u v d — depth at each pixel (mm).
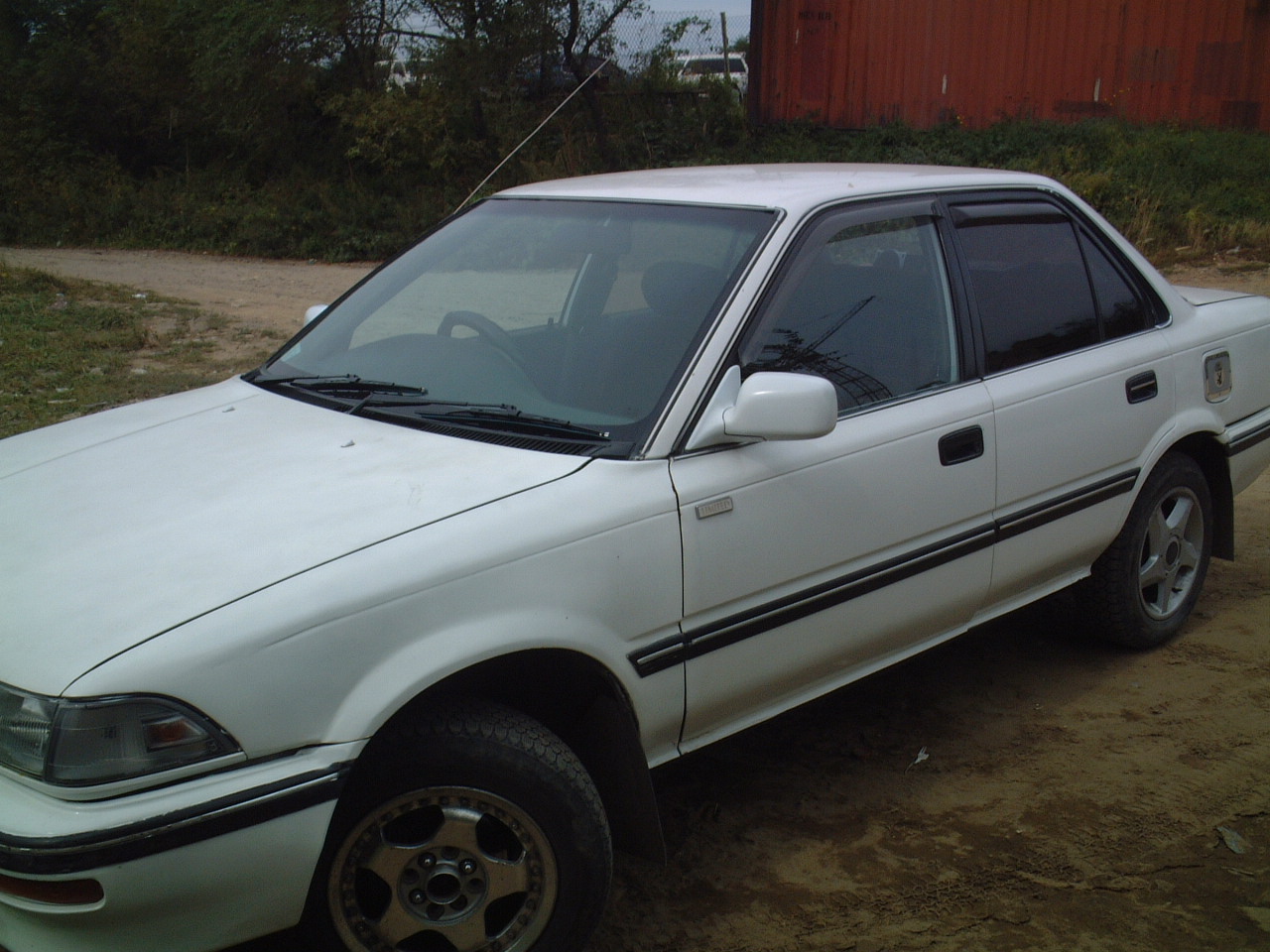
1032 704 3844
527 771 2301
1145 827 3117
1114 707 3807
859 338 3062
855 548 2951
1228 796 3256
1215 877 2898
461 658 2234
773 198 3070
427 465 2570
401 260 3668
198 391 3412
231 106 19953
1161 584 4160
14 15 23422
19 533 2465
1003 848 3033
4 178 21766
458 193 18562
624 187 3420
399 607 2189
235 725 2027
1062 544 3596
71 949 1992
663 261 3010
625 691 2537
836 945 2656
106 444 2939
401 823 2291
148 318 11156
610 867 2463
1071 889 2859
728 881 2910
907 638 3234
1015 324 3488
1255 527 5559
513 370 2957
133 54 22031
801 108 19281
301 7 18531
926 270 3301
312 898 2211
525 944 2375
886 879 2906
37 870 1905
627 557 2492
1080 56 17453
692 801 3289
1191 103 17141
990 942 2662
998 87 17938
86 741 1939
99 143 22891
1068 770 3420
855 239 3127
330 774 2088
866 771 3443
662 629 2594
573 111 19891
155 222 20000
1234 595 4738
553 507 2418
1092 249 3857
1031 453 3398
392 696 2154
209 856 1997
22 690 1999
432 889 2314
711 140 19312
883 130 18094
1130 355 3779
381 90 19828
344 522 2340
